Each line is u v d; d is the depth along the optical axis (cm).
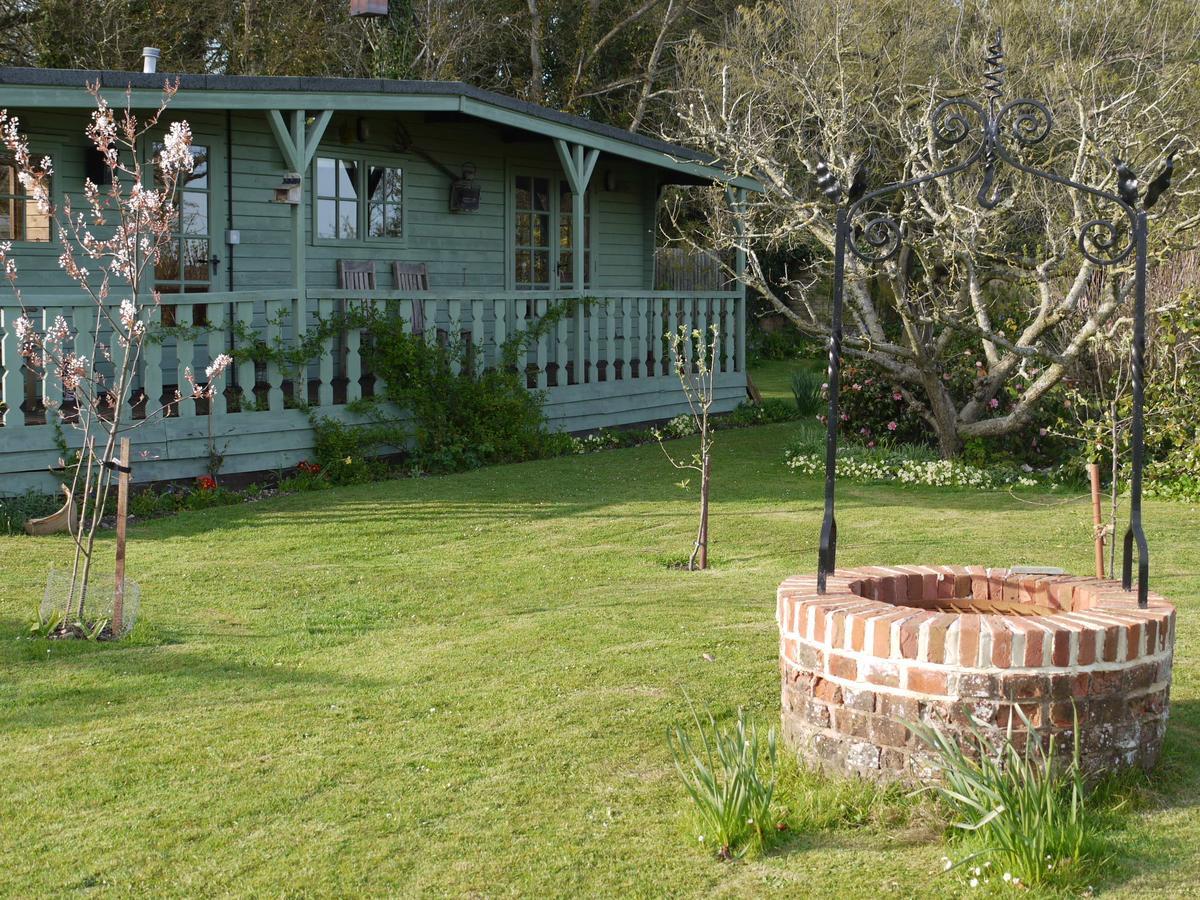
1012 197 1219
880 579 484
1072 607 476
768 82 2156
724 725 496
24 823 412
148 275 1260
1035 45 2009
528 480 1166
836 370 461
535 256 1728
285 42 2392
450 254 1596
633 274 1878
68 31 2181
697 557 841
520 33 2933
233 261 1335
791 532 941
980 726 399
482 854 388
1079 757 403
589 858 385
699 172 1642
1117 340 1158
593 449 1396
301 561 829
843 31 2145
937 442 1373
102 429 989
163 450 1028
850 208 461
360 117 1430
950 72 2064
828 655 428
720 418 1662
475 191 1597
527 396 1333
